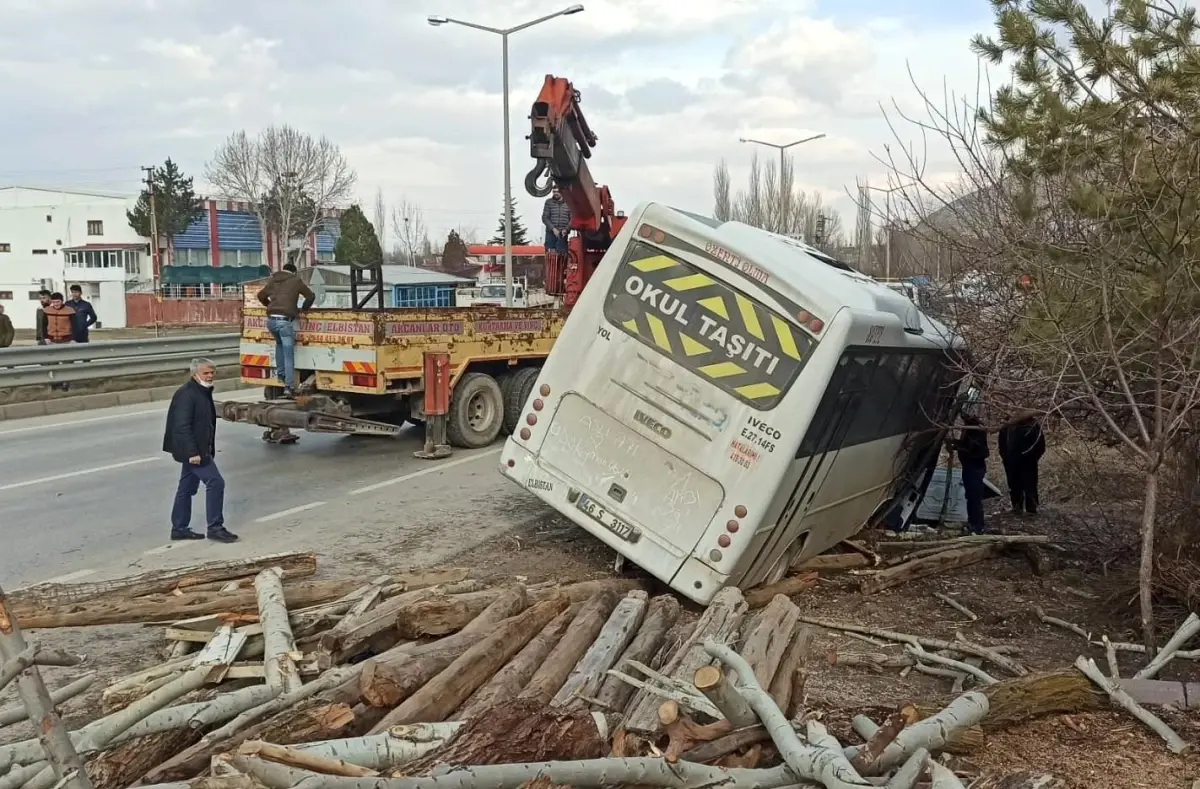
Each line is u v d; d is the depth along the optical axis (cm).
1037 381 766
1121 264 651
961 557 948
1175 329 658
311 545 916
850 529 973
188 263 8056
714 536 741
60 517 1003
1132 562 934
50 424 1589
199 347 2119
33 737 514
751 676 434
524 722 394
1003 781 443
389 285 2658
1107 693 552
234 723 439
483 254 6147
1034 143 726
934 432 1046
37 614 624
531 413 802
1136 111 688
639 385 768
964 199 912
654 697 488
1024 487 1162
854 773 371
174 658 590
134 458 1317
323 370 1316
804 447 742
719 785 386
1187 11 680
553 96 1262
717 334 751
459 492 1154
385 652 536
